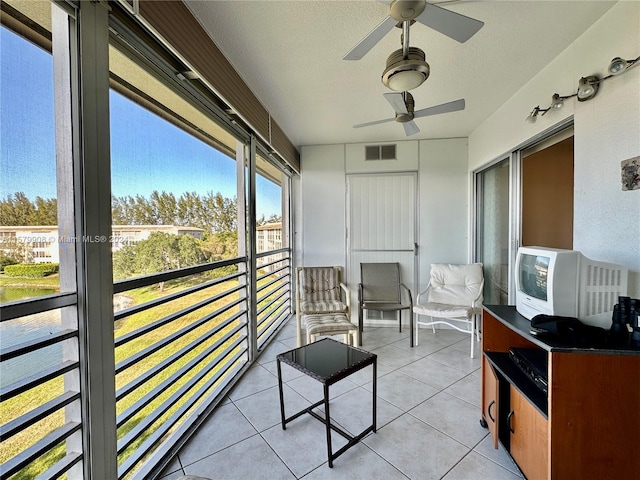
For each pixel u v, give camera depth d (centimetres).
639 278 142
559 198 215
